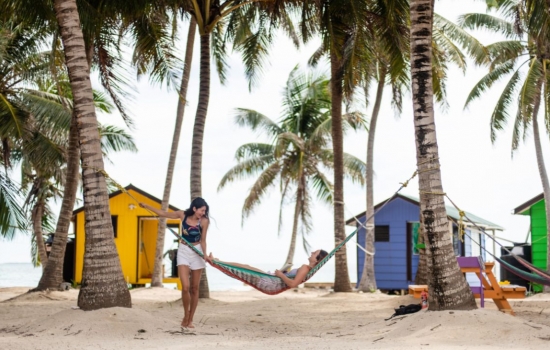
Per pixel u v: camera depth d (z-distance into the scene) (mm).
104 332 9602
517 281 27422
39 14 14867
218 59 22531
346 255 22828
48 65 21141
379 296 20609
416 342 8758
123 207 29125
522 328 9180
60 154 22031
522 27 23375
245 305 17594
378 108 26609
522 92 26188
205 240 10305
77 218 29250
